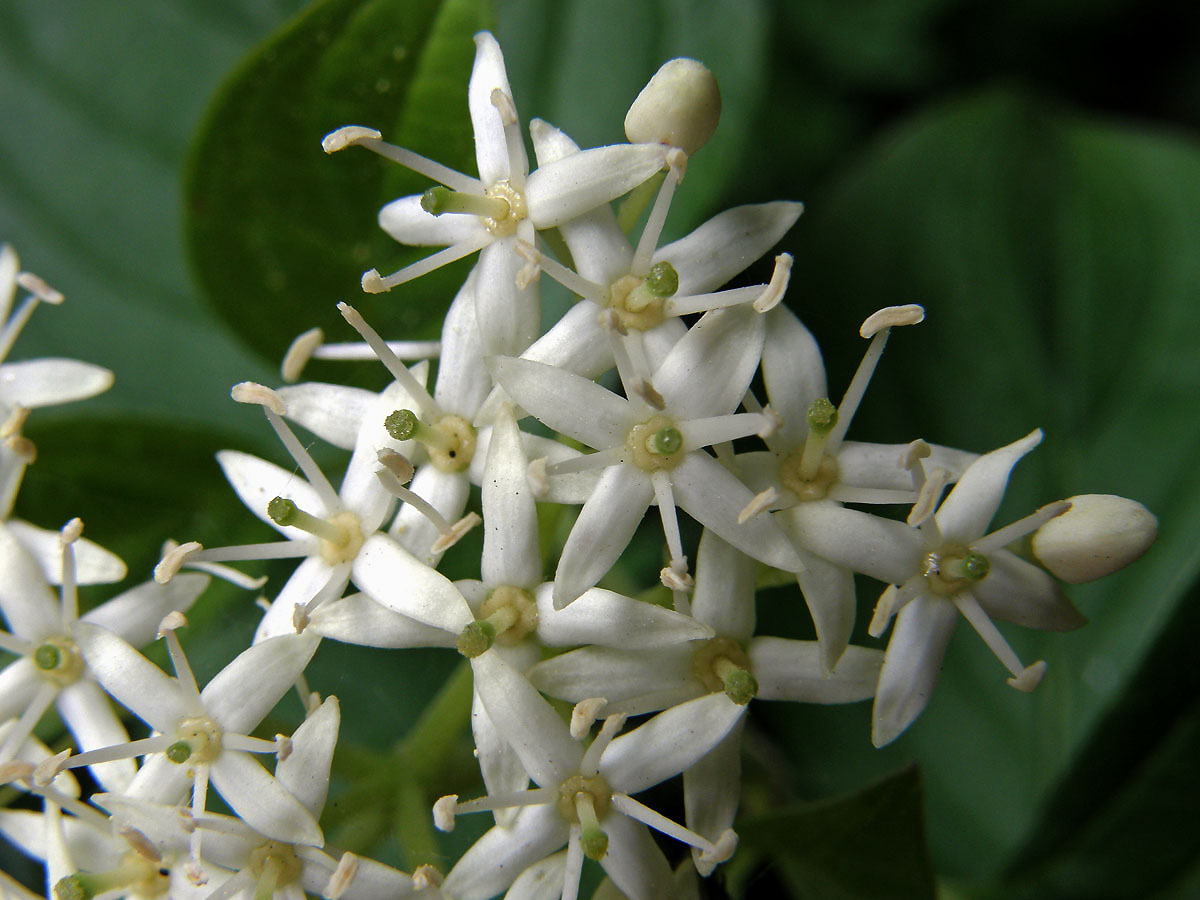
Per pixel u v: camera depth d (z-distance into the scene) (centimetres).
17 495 8
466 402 7
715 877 8
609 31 9
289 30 7
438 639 7
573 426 7
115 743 8
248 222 8
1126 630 9
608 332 7
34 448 8
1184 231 9
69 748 7
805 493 7
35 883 9
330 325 8
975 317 9
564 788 7
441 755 8
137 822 7
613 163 7
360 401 8
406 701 9
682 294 7
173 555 7
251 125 8
